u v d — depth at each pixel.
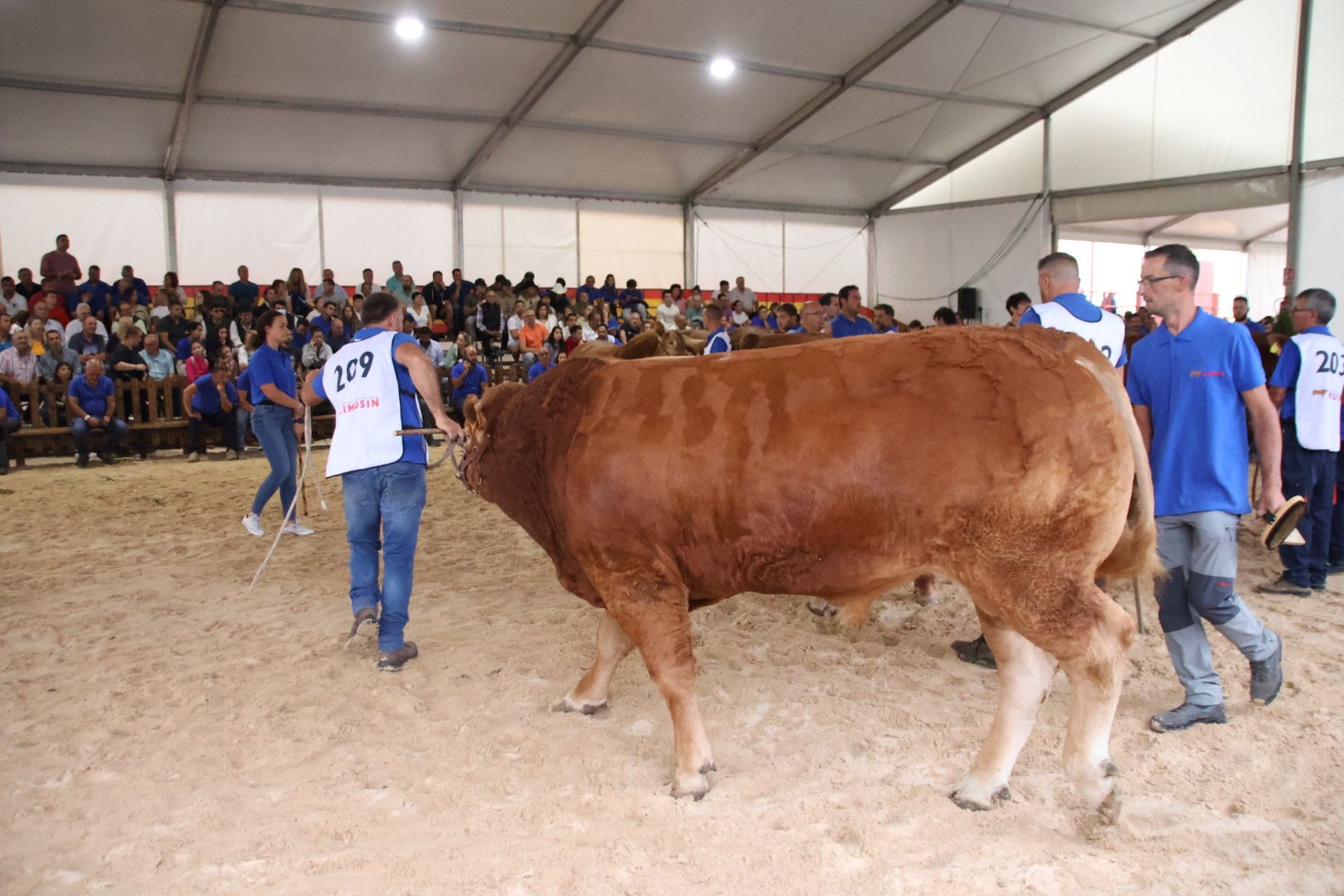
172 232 16.33
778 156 19.12
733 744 3.44
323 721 3.67
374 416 4.18
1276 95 16.11
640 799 3.04
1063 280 4.19
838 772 3.21
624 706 3.81
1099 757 2.69
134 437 11.88
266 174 16.81
